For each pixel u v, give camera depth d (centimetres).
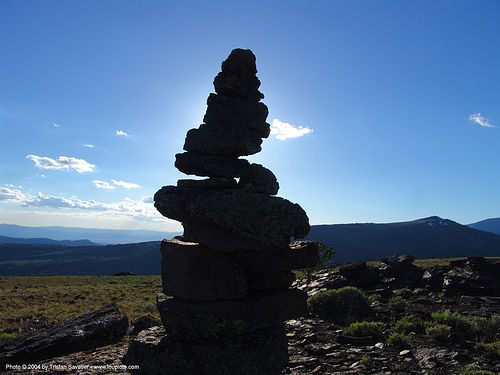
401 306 2258
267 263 1068
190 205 1031
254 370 934
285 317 1081
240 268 1056
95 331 1564
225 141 1145
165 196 1069
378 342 1495
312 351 1368
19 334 2141
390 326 1772
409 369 1184
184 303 1039
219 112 1166
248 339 1000
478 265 3038
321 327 1769
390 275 3275
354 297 2166
